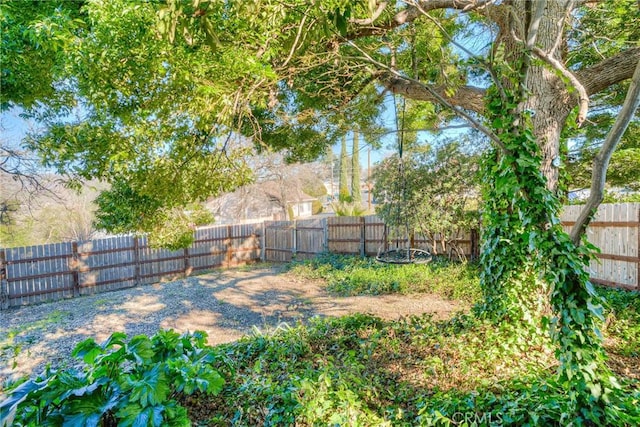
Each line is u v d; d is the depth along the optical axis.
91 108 4.66
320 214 25.69
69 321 6.87
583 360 2.05
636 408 2.04
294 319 6.39
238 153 5.29
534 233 2.27
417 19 4.77
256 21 2.79
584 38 5.14
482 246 4.24
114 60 2.87
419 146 8.78
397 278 7.98
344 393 2.52
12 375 4.62
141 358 2.34
